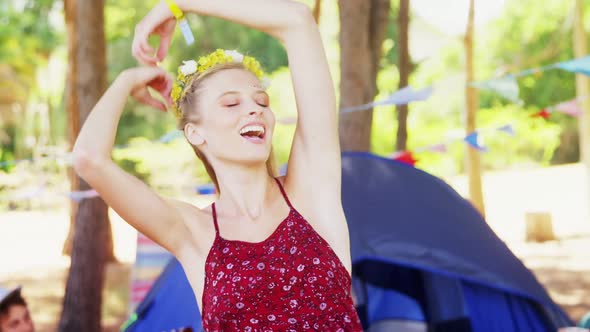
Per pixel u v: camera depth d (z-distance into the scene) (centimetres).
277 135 2370
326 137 204
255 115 194
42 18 2152
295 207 198
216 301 181
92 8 769
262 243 187
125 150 2555
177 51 2184
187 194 2138
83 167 188
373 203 472
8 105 2502
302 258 184
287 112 2375
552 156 2695
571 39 2141
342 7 622
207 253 191
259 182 195
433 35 1404
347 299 185
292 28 203
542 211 1478
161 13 205
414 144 2488
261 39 2206
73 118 1227
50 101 2597
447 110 2492
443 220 470
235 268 183
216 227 192
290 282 181
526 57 2117
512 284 455
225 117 194
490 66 2212
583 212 1808
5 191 2317
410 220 467
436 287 478
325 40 2208
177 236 193
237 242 187
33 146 2575
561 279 1120
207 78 199
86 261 748
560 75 2209
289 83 2370
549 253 1345
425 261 453
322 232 196
